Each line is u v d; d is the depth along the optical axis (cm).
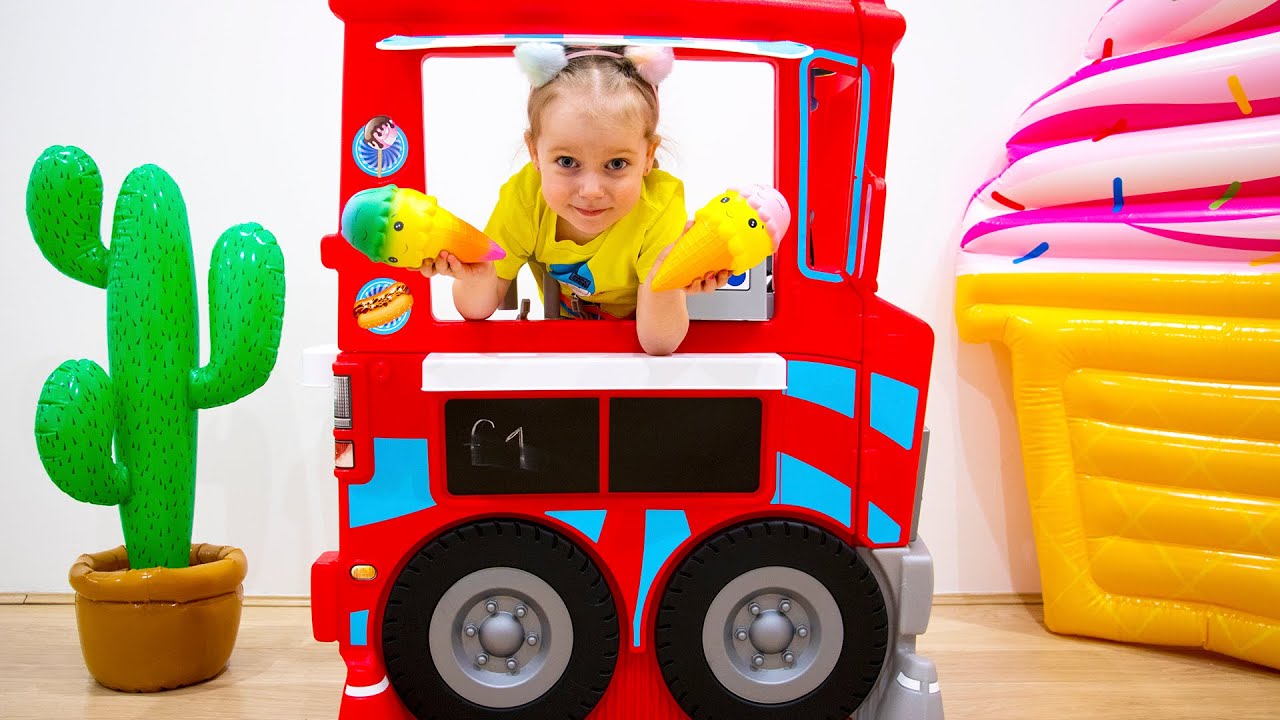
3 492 129
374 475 83
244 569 108
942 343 134
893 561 87
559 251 92
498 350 84
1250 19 112
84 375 98
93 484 98
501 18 79
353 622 84
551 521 85
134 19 124
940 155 131
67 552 131
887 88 83
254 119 127
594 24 80
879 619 87
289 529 131
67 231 103
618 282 92
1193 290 114
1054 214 121
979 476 136
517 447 84
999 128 131
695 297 85
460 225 77
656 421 84
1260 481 111
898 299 133
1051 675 109
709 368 82
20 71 124
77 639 117
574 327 85
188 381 104
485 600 86
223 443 130
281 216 128
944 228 133
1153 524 116
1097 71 119
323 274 129
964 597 136
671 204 91
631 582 86
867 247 84
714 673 87
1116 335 116
